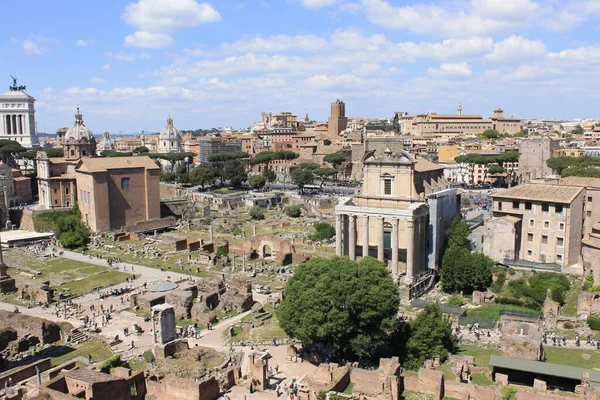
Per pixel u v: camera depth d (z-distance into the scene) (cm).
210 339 9612
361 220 13412
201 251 15838
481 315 10131
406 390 7225
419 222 12206
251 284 12144
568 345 8688
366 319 8038
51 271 14600
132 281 13500
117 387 6888
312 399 6812
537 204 12131
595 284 10838
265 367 7519
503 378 7238
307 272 8694
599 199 12531
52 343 9531
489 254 12481
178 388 7081
